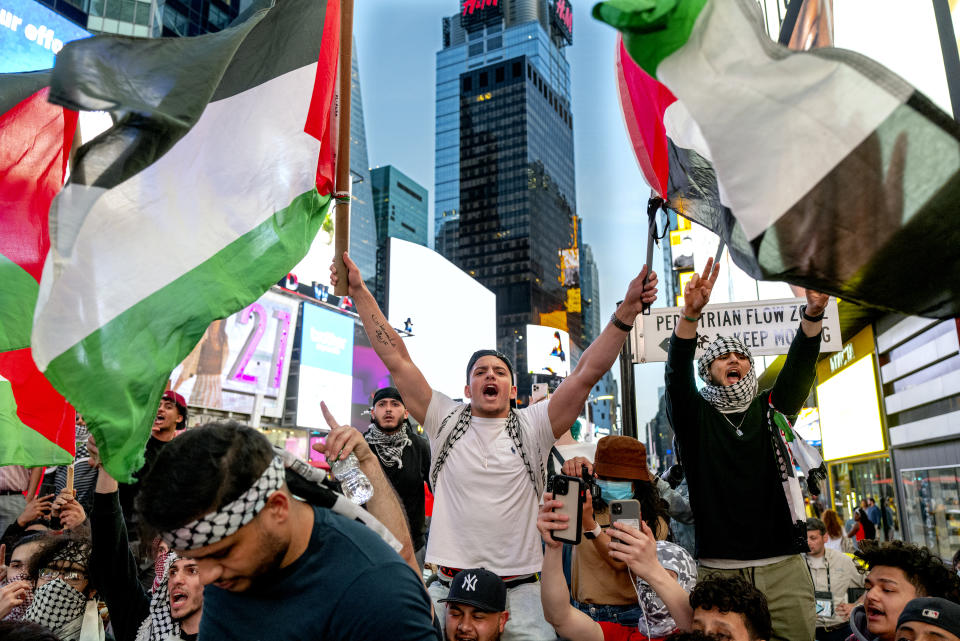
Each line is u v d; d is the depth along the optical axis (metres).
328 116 3.51
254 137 3.06
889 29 9.28
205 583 1.69
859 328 22.11
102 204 2.46
